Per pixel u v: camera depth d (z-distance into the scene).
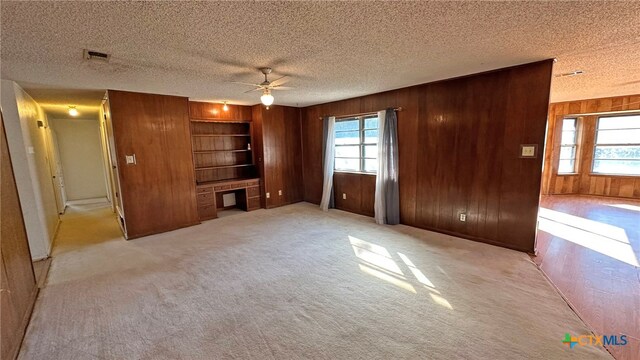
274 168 6.28
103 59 2.69
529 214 3.43
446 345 1.97
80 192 7.85
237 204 6.50
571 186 6.80
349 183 5.75
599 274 2.93
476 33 2.29
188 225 5.00
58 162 6.99
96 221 5.51
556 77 4.01
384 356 1.89
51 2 1.64
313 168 6.54
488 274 2.97
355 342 2.03
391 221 4.80
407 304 2.47
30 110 4.20
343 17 1.95
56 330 2.21
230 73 3.34
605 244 3.73
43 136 5.14
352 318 2.30
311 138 6.47
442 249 3.68
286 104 6.16
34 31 2.04
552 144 6.74
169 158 4.74
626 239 3.89
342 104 5.57
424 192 4.45
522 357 1.84
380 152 4.80
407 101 4.48
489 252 3.54
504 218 3.65
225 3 1.72
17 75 3.22
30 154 3.75
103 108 4.99
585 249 3.58
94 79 3.48
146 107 4.45
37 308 2.51
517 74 3.35
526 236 3.48
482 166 3.78
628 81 4.32
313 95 5.02
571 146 6.79
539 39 2.45
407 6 1.81
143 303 2.57
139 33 2.14
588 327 2.11
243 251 3.77
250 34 2.21
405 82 4.11
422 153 4.40
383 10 1.86
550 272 2.99
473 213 3.94
